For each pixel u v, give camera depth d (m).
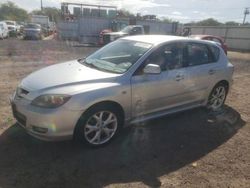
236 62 17.38
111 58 4.93
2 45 19.69
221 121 5.70
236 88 8.84
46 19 57.66
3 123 4.87
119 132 4.59
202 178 3.69
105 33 24.59
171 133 4.97
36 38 30.02
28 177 3.46
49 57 14.28
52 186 3.33
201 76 5.50
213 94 6.05
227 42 36.09
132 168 3.81
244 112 6.37
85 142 4.12
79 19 30.88
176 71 5.05
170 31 35.84
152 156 4.15
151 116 4.92
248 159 4.26
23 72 9.67
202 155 4.29
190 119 5.68
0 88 7.11
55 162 3.82
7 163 3.73
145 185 3.46
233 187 3.54
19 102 4.04
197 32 41.31
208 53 5.79
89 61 5.11
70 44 24.98
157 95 4.80
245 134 5.16
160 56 4.86
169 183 3.54
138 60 4.59
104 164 3.85
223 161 4.15
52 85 3.98
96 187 3.37
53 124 3.76
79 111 3.88
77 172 3.63
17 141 4.29
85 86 4.03
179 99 5.24
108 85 4.16
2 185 3.29
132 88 4.41
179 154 4.27
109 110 4.24
